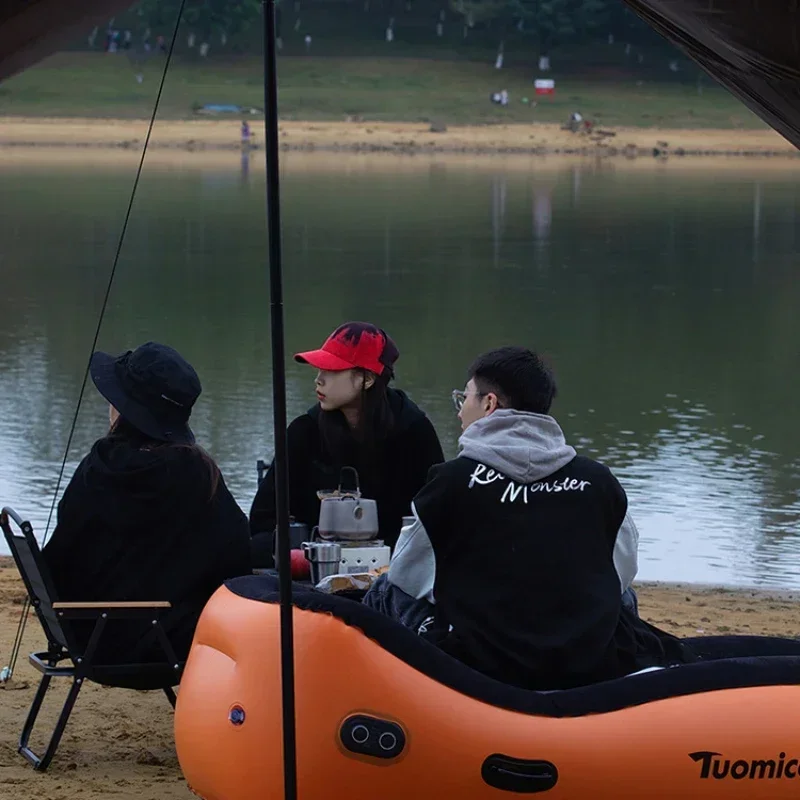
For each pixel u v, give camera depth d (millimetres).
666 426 15453
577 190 58750
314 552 5398
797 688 4336
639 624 4742
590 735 4164
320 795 4113
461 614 4430
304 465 6262
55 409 15156
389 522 6320
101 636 5418
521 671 4344
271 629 4277
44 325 21500
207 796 4445
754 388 17922
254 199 49250
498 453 4516
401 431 6246
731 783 4219
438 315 23859
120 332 21047
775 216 47688
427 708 4121
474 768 4121
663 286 29047
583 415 16031
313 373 17625
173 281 27531
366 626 4156
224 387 16562
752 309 25891
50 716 6219
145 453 5414
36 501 11492
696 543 10961
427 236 38406
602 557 4516
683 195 57031
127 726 6094
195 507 5410
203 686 4441
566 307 25484
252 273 29078
